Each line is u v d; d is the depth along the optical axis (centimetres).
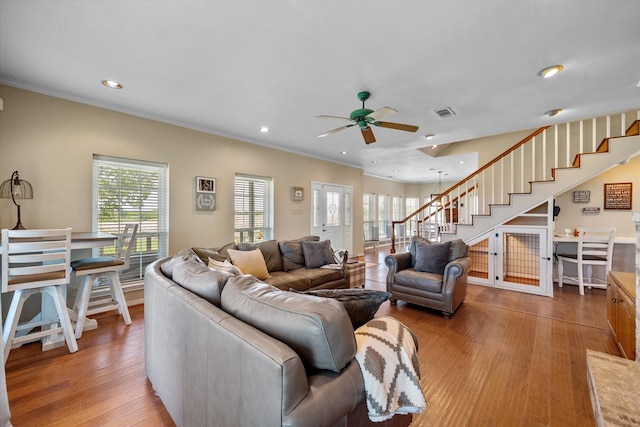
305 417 85
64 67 248
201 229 424
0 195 270
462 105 325
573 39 203
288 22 188
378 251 883
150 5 173
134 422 163
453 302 322
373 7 174
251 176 495
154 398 184
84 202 321
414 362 125
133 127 356
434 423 163
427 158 663
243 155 479
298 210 580
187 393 134
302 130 432
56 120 303
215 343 111
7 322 219
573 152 468
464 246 375
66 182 309
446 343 263
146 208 376
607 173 449
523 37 202
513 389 195
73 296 318
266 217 526
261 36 203
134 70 253
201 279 151
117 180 352
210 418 116
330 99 312
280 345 93
